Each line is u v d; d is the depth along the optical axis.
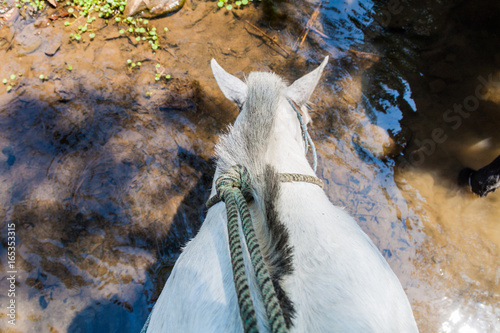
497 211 3.37
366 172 3.56
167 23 4.51
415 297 3.01
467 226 3.30
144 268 3.09
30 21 4.41
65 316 2.87
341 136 3.73
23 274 3.01
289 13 4.62
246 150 1.88
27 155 3.56
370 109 3.90
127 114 3.82
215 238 1.80
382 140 3.71
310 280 1.50
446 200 3.43
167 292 1.92
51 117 3.78
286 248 1.55
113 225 3.26
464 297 3.01
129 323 2.87
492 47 4.40
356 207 3.38
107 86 4.00
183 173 3.52
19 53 4.19
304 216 1.75
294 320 1.33
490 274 3.10
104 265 3.08
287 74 4.14
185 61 4.21
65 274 3.02
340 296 1.48
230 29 4.48
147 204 3.36
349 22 4.57
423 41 4.44
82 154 3.58
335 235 1.73
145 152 3.61
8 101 3.88
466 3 4.74
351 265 1.61
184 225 3.29
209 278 1.62
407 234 3.27
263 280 1.30
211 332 1.43
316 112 3.85
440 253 3.19
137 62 4.17
